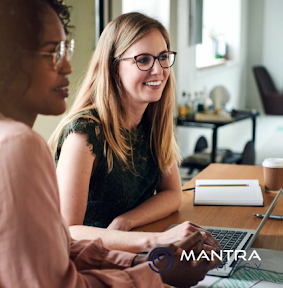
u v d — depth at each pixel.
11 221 0.57
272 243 1.15
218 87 4.16
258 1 9.08
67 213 1.19
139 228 1.30
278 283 0.91
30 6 0.62
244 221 1.35
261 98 8.95
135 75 1.30
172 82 1.50
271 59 9.20
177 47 4.87
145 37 1.30
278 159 1.66
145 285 0.74
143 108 1.41
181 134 5.15
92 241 0.90
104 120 1.30
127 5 4.22
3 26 0.61
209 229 1.25
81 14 3.15
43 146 0.61
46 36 0.64
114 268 0.84
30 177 0.58
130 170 1.38
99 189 1.33
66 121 1.32
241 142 6.65
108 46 1.33
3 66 0.62
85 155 1.23
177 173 1.60
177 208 1.45
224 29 8.18
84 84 1.40
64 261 0.62
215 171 2.03
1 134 0.59
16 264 0.57
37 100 0.66
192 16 5.21
